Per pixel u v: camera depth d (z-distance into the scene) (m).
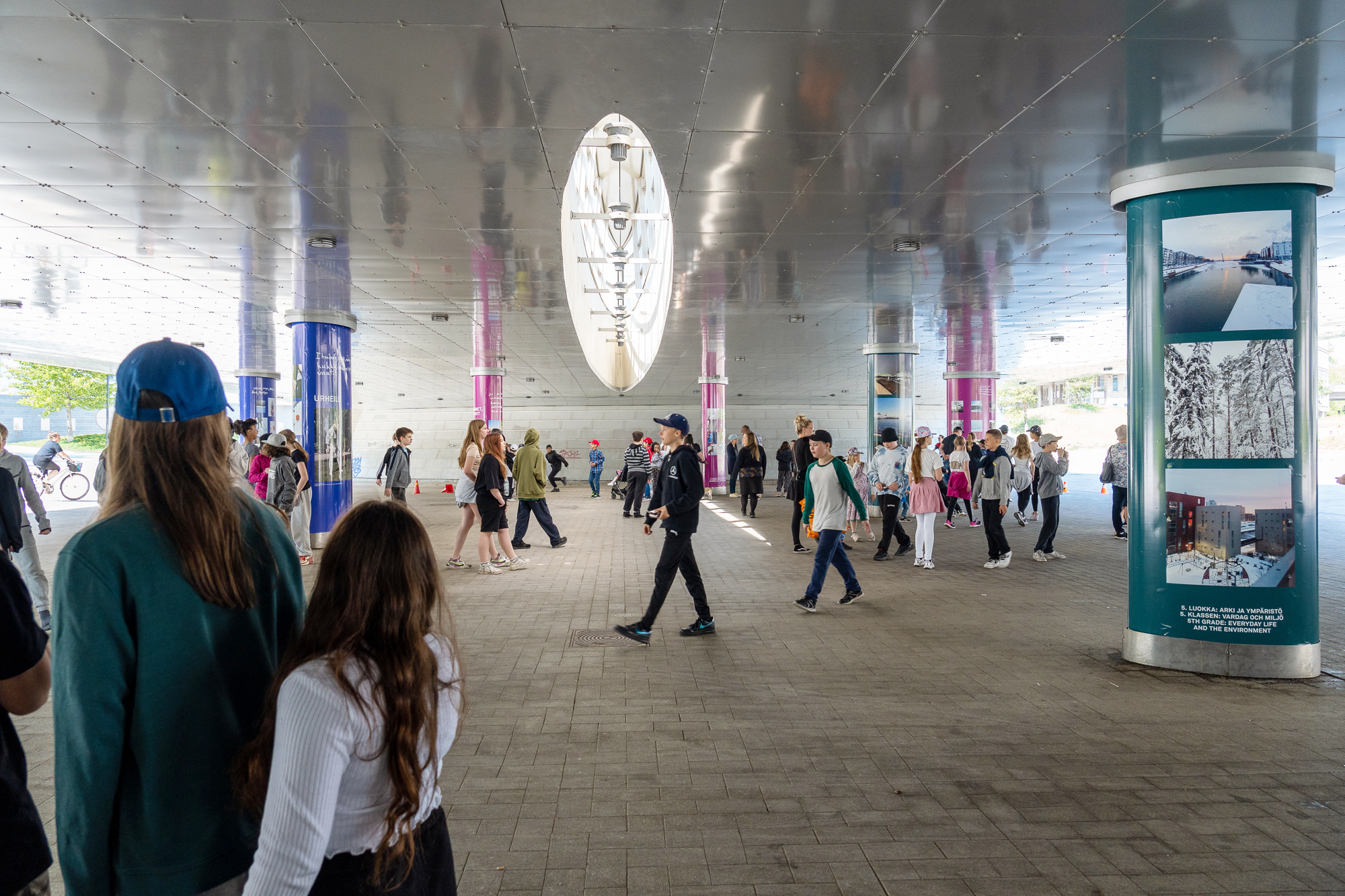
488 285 13.78
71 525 18.48
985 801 4.19
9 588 1.77
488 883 3.41
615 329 23.41
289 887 1.46
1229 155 6.82
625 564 12.80
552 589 10.53
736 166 7.87
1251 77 5.72
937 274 13.38
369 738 1.57
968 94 6.14
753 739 5.07
